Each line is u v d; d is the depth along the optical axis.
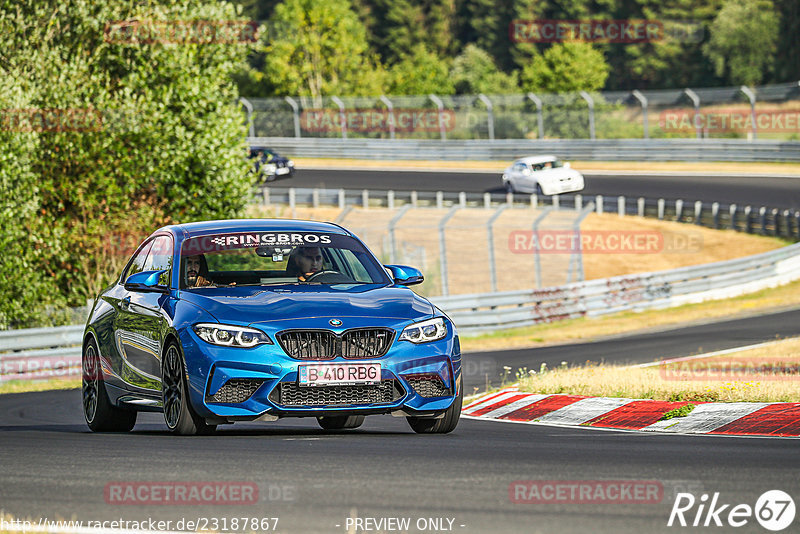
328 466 21.00
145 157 80.75
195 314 26.45
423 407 26.48
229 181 83.69
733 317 91.62
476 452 23.44
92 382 32.81
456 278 115.75
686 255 129.38
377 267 30.00
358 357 25.89
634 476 19.81
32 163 75.81
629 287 98.81
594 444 25.64
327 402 25.70
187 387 26.08
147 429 34.09
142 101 79.56
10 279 73.94
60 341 64.81
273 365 25.38
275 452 23.22
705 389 35.41
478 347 79.62
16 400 50.97
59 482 19.50
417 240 128.38
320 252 29.89
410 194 153.38
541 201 152.38
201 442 25.39
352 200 153.25
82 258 79.88
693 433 29.59
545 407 36.44
